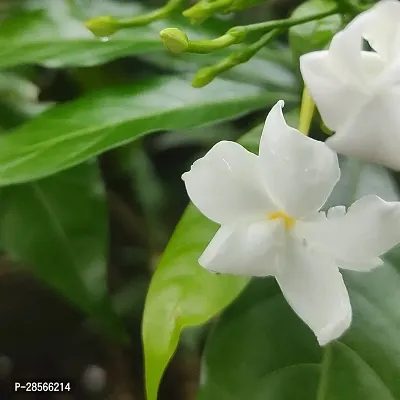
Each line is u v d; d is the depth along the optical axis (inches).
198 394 8.3
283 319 8.5
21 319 13.6
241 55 8.7
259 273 7.4
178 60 11.1
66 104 9.4
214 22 11.1
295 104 10.4
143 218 13.2
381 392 8.2
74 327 13.6
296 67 9.8
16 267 13.6
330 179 7.1
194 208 8.5
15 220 10.3
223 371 8.3
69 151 8.7
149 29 10.7
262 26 8.7
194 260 8.2
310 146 7.0
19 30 10.4
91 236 10.4
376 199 7.1
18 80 11.4
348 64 6.8
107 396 13.2
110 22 9.4
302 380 8.3
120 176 13.1
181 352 12.9
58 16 10.6
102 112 9.3
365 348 8.3
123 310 13.2
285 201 7.2
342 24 9.5
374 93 6.8
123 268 13.5
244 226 7.3
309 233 7.3
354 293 8.6
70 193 10.4
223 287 8.0
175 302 8.0
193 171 7.3
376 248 7.2
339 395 8.2
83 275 10.2
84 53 10.1
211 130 12.8
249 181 7.3
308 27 9.6
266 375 8.3
